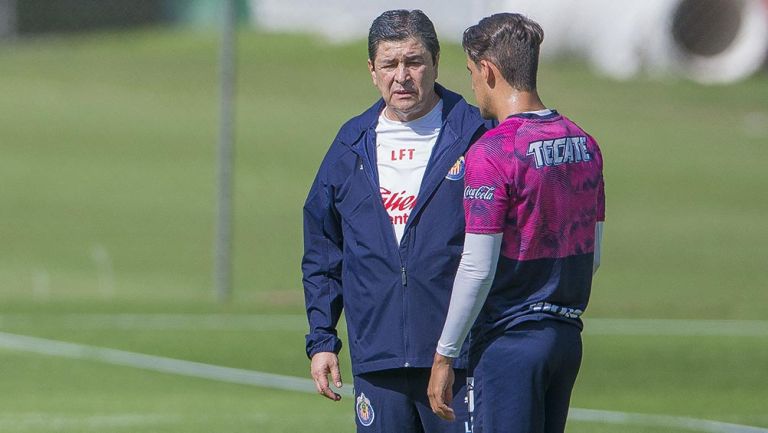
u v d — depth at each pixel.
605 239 64.81
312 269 17.66
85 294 49.94
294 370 35.12
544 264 15.20
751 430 27.58
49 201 73.31
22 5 154.25
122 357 36.50
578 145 15.46
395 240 16.62
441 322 16.58
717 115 112.94
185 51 135.62
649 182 83.19
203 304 46.00
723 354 37.56
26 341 38.62
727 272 56.56
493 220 14.86
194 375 34.16
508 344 15.17
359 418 17.28
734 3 129.12
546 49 130.88
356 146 16.91
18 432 26.77
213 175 82.88
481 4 56.84
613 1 128.38
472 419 15.55
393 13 16.56
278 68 126.44
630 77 127.69
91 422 27.86
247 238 64.12
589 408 30.02
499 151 15.03
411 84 16.39
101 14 158.50
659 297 50.03
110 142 93.25
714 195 79.50
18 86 114.62
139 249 61.44
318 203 17.39
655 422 28.33
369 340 16.88
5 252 60.09
